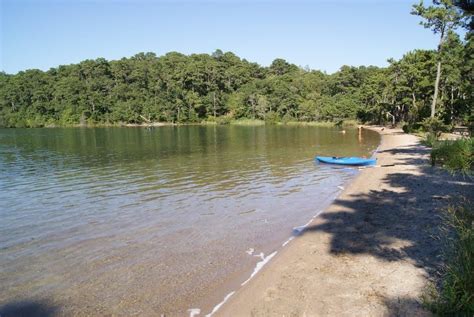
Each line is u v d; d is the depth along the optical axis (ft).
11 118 341.82
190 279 28.89
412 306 21.72
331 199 53.62
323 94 354.54
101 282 28.81
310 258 30.58
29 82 365.40
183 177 72.79
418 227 35.45
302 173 75.72
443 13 136.05
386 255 29.66
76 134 229.04
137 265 31.73
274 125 314.35
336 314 21.88
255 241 36.91
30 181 72.08
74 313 24.71
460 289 21.06
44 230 41.63
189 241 37.27
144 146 140.97
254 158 99.91
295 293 24.93
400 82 203.92
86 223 43.96
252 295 25.32
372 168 75.92
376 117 269.23
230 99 383.04
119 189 62.90
